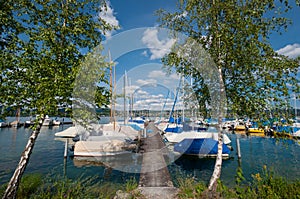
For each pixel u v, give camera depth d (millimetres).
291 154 12703
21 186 4242
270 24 4383
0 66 3336
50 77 3625
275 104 4172
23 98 3496
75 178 7977
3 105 3506
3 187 4066
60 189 4223
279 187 4277
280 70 4066
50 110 3516
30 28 3875
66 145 11984
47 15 4000
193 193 4648
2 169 9461
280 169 8727
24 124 30359
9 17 3699
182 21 4969
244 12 4219
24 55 3594
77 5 4164
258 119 4379
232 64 4508
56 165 10305
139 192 4930
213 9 4359
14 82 3545
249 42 4230
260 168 9680
